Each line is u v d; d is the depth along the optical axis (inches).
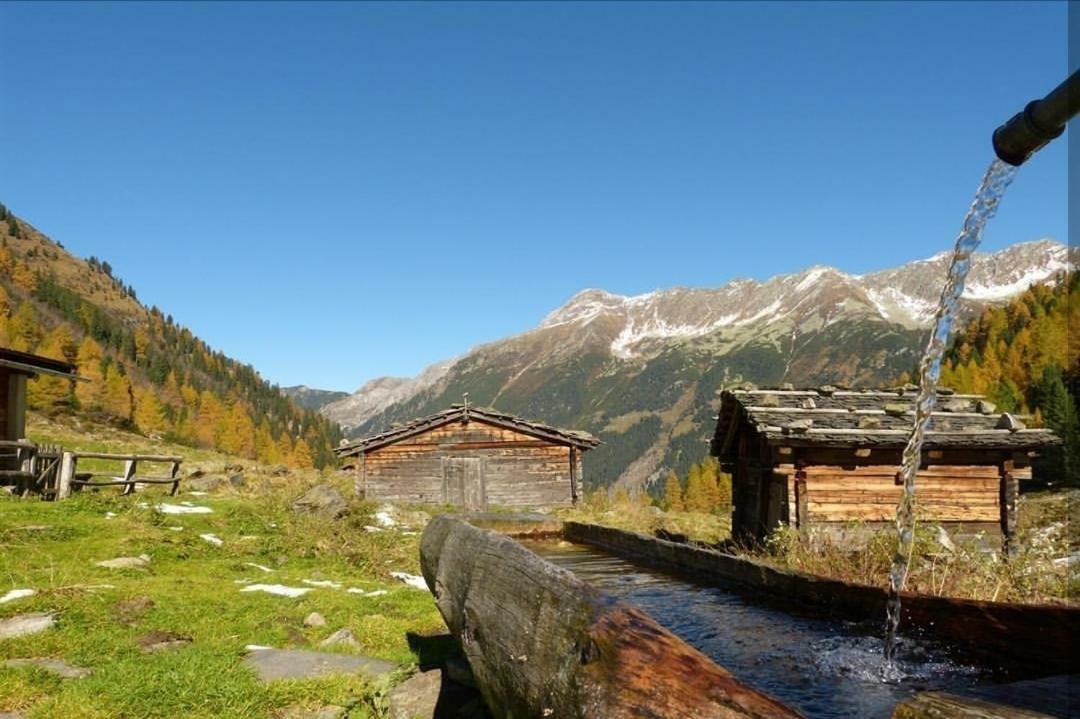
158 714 205.0
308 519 583.5
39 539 415.5
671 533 812.6
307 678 233.6
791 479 535.5
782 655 152.6
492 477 1066.7
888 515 534.3
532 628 121.7
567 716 98.7
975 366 2856.8
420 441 1075.3
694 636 170.4
